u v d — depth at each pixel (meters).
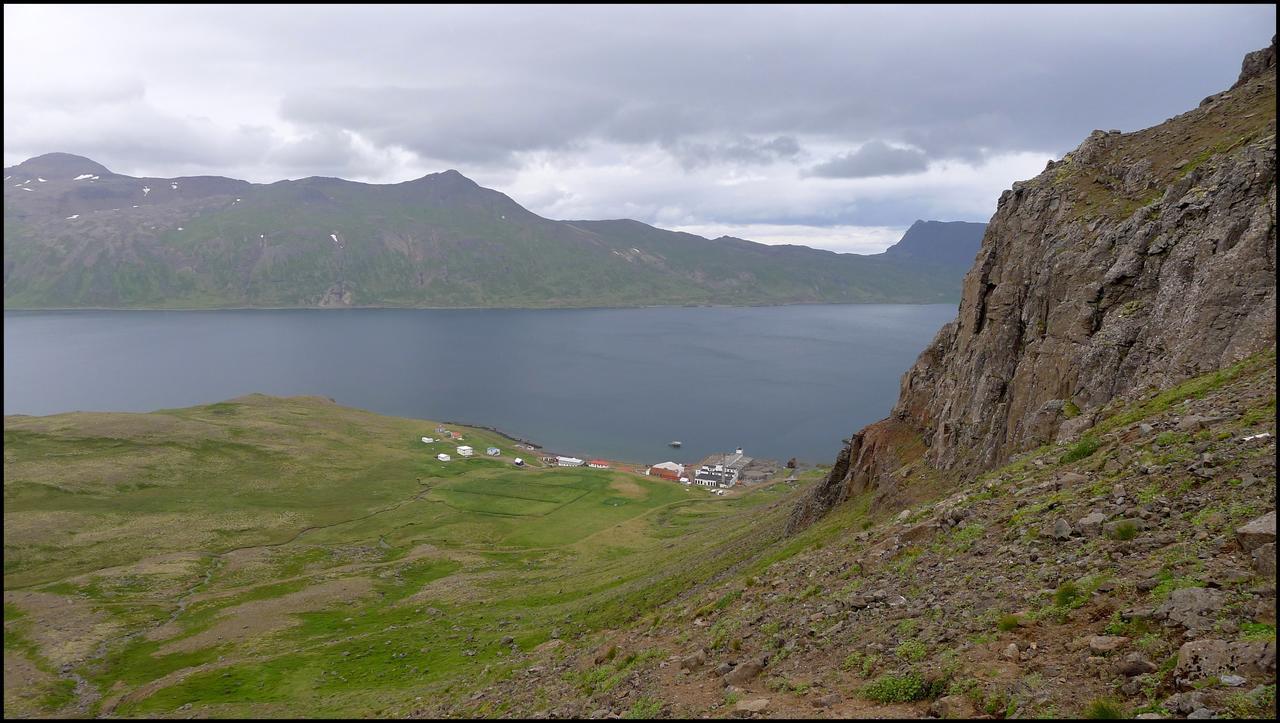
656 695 25.09
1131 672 15.21
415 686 61.09
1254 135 49.91
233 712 62.25
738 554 80.38
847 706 18.64
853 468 85.19
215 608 112.19
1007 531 26.86
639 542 151.88
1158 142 63.72
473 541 165.00
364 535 171.12
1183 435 27.73
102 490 191.62
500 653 68.06
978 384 67.75
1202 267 43.62
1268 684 13.03
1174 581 17.66
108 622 105.75
